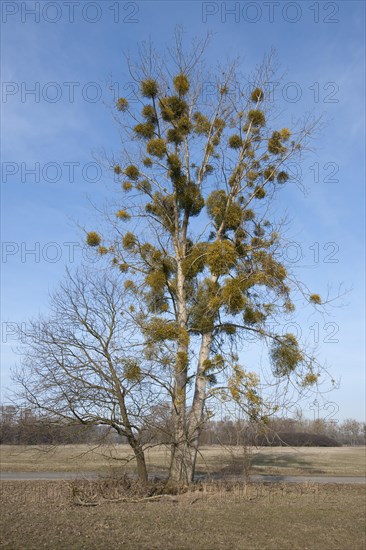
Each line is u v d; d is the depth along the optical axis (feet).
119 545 30.35
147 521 37.24
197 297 56.13
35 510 41.29
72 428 51.06
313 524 37.42
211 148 60.49
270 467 86.69
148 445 52.49
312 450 127.85
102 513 40.27
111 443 52.24
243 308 52.75
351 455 115.34
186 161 59.93
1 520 36.70
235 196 59.36
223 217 57.88
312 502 47.55
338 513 41.86
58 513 40.01
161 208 59.11
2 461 81.46
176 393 51.78
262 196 59.57
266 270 53.93
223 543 31.30
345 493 55.77
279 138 59.16
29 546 29.63
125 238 55.67
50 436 52.37
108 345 50.96
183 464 53.47
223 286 52.54
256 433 52.75
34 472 70.95
